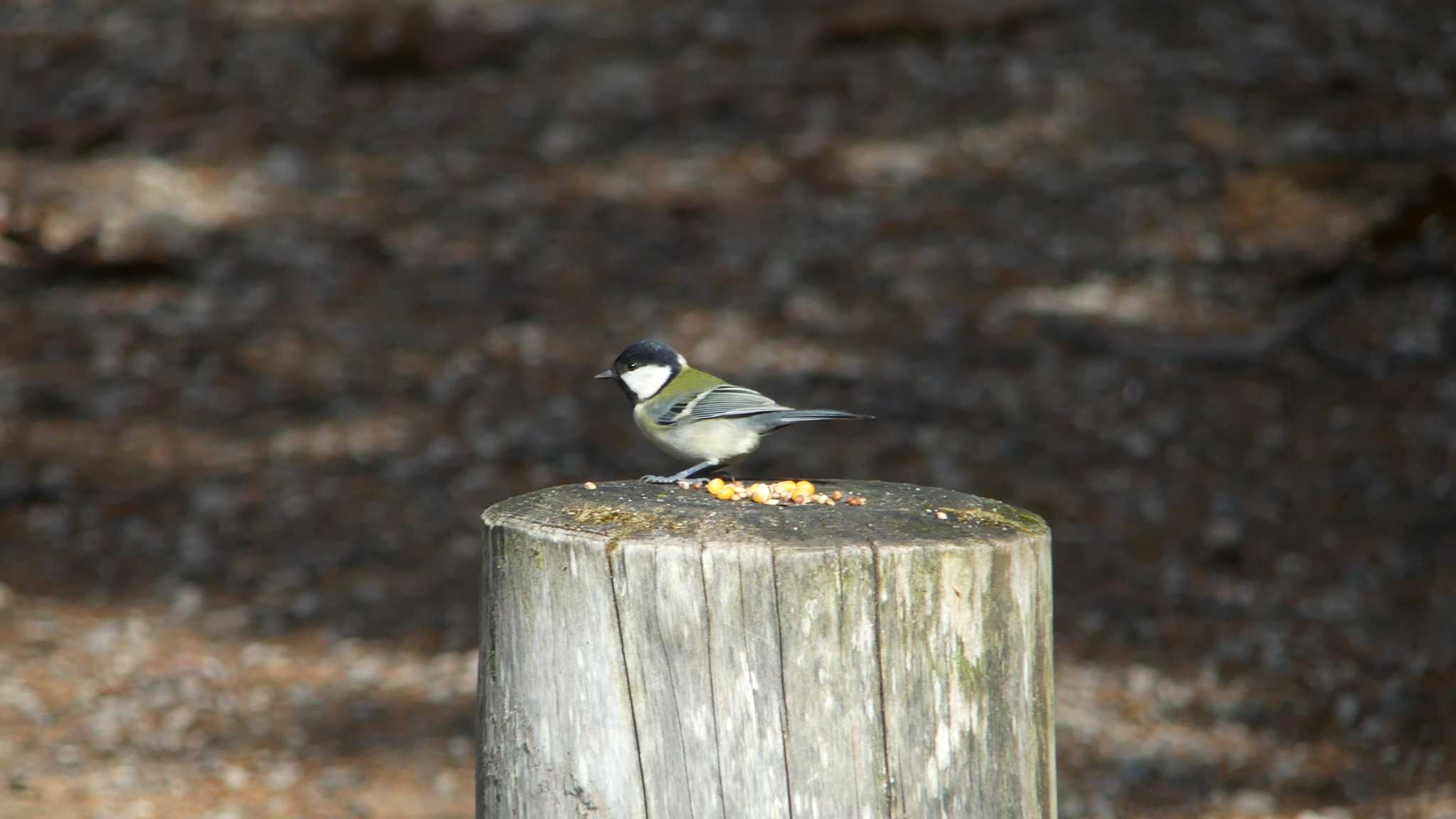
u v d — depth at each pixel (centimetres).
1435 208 1675
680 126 2141
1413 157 1891
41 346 1520
